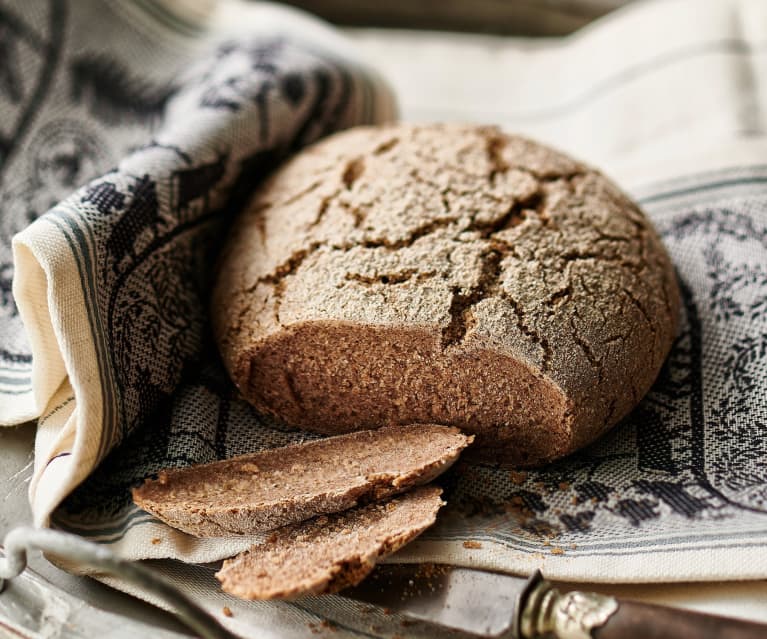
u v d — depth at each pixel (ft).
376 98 2.28
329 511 1.72
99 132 2.28
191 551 1.72
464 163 1.92
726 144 2.14
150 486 1.75
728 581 1.68
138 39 2.37
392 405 1.83
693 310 1.98
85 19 2.35
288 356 1.82
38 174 2.20
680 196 2.10
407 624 1.65
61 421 1.79
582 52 2.57
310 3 2.77
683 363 1.92
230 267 1.92
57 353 1.77
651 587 1.69
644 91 2.42
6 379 1.86
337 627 1.67
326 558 1.67
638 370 1.81
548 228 1.84
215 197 1.97
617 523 1.72
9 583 1.68
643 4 2.72
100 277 1.77
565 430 1.77
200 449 1.81
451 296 1.76
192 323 1.91
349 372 1.82
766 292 1.93
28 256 1.73
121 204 1.81
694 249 2.04
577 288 1.79
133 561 1.72
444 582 1.67
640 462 1.80
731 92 2.34
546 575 1.68
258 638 1.67
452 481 1.82
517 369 1.75
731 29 2.42
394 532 1.68
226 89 2.06
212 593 1.71
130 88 2.33
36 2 2.32
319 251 1.84
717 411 1.84
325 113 2.18
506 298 1.77
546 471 1.82
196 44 2.39
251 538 1.72
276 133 2.08
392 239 1.82
